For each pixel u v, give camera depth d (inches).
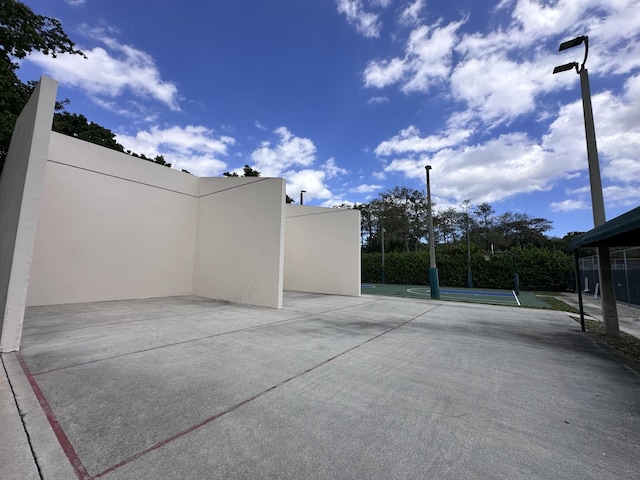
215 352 158.1
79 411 90.7
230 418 88.7
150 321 237.0
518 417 94.1
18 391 103.9
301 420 88.5
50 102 169.8
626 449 77.2
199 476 61.8
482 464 68.9
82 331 197.3
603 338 216.4
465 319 286.5
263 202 362.9
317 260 544.4
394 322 263.4
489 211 1590.8
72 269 325.1
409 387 117.0
